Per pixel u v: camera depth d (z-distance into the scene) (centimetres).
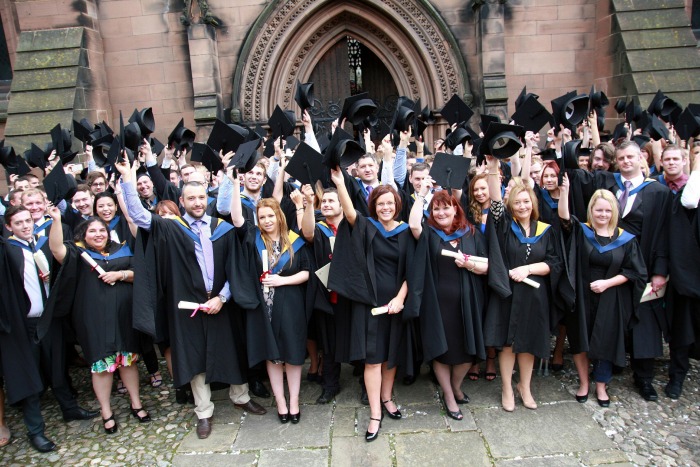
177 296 362
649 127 550
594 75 941
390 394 378
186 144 637
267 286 372
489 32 876
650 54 848
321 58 985
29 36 899
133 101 952
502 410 381
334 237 385
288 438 359
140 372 491
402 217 471
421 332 366
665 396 395
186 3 879
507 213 385
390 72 976
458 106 581
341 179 340
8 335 355
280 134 501
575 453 329
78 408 405
